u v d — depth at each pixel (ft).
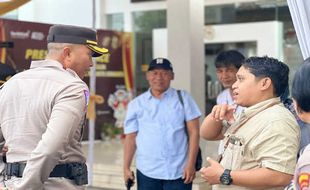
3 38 25.90
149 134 12.43
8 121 7.82
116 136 32.68
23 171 7.43
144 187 12.51
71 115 7.30
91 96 20.84
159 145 12.26
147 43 33.45
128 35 33.42
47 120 7.55
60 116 7.23
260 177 6.79
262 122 7.06
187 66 19.57
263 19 28.07
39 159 7.06
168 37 19.98
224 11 29.76
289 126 6.93
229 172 7.07
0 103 7.95
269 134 6.89
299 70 5.88
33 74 7.85
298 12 8.77
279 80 7.27
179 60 19.72
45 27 27.73
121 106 32.96
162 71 12.34
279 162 6.72
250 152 7.13
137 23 33.71
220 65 11.94
